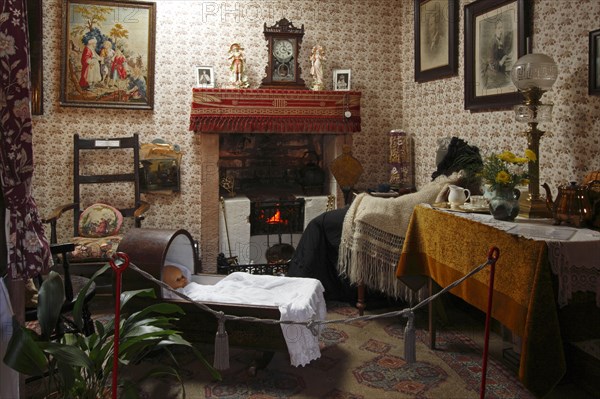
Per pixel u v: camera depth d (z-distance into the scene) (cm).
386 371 300
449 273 300
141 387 280
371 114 561
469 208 311
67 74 482
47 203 490
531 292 225
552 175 338
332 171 526
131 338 227
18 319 218
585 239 230
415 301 379
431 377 292
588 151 307
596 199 256
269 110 502
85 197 496
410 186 539
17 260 200
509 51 373
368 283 378
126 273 296
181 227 522
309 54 543
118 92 494
